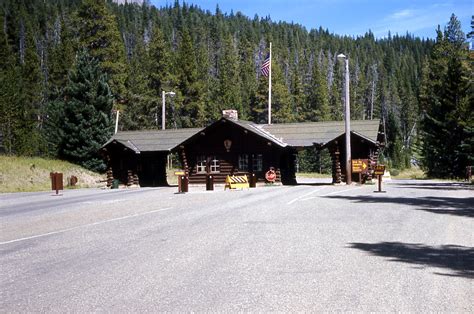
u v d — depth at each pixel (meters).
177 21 157.75
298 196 23.20
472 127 43.22
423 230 12.38
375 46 185.50
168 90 72.31
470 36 37.25
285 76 120.25
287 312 6.19
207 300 6.74
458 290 7.11
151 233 12.53
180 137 43.09
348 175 34.44
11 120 50.31
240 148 38.53
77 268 8.79
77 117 49.88
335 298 6.77
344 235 11.80
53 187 31.56
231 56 105.31
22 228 14.18
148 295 7.03
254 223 14.00
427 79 70.19
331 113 106.25
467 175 39.91
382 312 6.18
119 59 64.25
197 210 17.75
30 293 7.27
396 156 90.50
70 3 145.75
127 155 41.69
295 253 9.77
